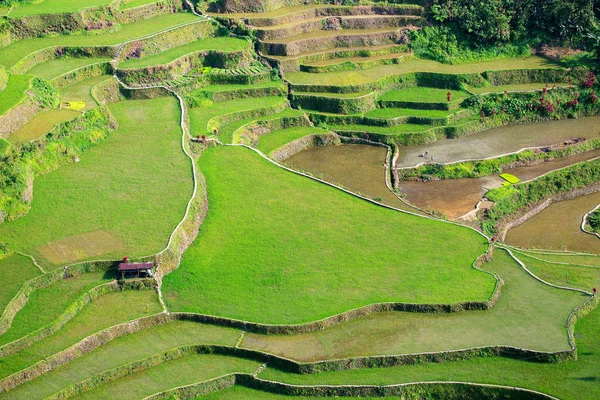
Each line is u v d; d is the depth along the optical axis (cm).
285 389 5184
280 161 7888
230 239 6381
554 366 5381
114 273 5809
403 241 6394
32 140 6900
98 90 8125
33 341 5244
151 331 5525
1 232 6100
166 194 6606
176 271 6016
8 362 5091
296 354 5362
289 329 5506
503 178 7688
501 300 5894
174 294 5794
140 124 7756
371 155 8019
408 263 6138
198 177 6925
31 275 5666
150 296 5731
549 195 7594
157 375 5228
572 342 5494
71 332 5366
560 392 5162
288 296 5781
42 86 7719
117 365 5203
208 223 6581
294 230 6494
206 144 7675
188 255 6191
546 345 5466
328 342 5462
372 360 5341
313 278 5953
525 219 7288
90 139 7331
